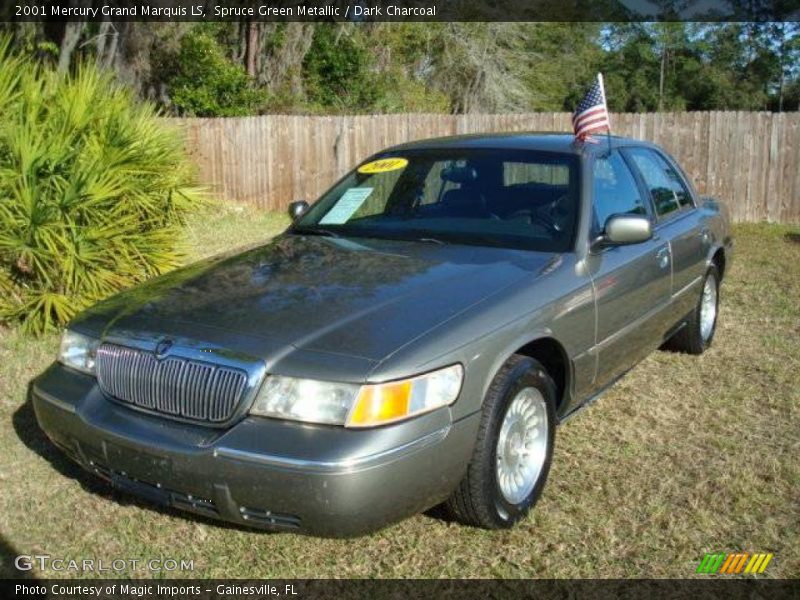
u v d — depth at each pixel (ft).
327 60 81.30
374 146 46.60
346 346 10.28
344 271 12.73
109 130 22.81
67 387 11.82
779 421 16.06
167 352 10.75
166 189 24.17
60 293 21.18
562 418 13.52
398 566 11.12
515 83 104.58
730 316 23.91
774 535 11.87
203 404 10.40
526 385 11.79
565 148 15.43
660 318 16.55
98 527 12.04
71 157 21.52
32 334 20.62
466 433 10.64
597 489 13.20
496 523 11.57
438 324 10.84
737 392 17.61
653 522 12.19
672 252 16.85
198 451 10.09
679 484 13.39
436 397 10.25
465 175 15.39
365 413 9.78
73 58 61.67
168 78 71.51
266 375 10.14
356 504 9.67
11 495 12.85
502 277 12.42
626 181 16.40
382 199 15.78
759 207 42.45
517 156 15.43
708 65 139.33
